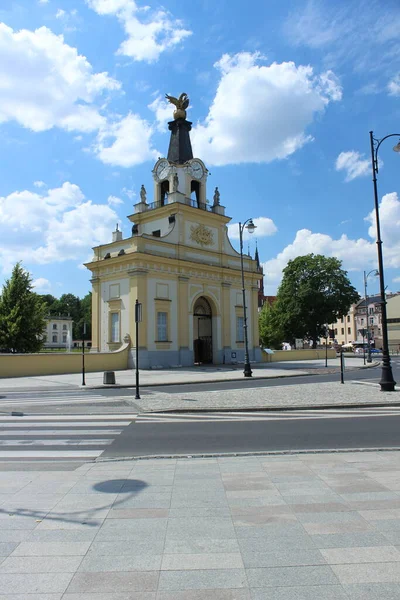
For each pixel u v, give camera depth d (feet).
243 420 45.32
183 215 140.87
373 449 30.32
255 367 137.49
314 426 41.42
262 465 26.53
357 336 387.96
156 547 15.29
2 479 24.20
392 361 187.93
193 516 18.22
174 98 155.12
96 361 117.29
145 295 125.90
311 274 224.12
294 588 12.55
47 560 14.42
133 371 117.60
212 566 13.89
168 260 132.26
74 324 376.68
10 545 15.57
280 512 18.49
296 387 76.07
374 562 13.98
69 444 33.94
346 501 19.70
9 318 153.69
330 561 14.07
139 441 34.99
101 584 12.91
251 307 163.02
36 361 106.52
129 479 23.94
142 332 124.06
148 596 12.26
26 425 42.04
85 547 15.35
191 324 138.82
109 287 133.49
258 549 15.01
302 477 23.68
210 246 149.48
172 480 23.62
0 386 81.76
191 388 78.33
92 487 22.53
